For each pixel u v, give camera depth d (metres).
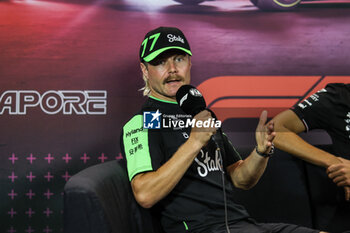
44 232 3.62
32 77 3.64
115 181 2.07
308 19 3.74
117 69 3.69
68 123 3.66
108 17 3.69
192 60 3.72
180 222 2.09
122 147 2.26
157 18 3.71
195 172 2.15
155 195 1.93
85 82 3.67
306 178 2.83
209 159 2.24
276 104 3.75
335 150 2.83
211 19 3.72
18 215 3.61
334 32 3.75
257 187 2.77
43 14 3.65
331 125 2.80
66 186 1.78
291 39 3.74
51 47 3.66
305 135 3.67
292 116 2.81
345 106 2.79
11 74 3.62
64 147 3.65
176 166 1.91
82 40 3.67
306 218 2.77
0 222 3.60
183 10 3.71
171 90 2.25
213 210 2.11
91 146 3.67
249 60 3.74
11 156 3.61
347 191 2.56
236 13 3.73
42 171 3.63
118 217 1.90
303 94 3.76
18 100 3.63
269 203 2.77
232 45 3.73
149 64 2.27
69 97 3.66
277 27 3.74
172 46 2.22
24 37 3.63
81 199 1.73
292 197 2.79
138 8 3.70
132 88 3.69
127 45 3.69
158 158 2.06
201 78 3.73
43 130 3.64
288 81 3.75
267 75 3.74
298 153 2.69
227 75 3.74
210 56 3.73
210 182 2.15
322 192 2.79
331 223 2.74
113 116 3.69
